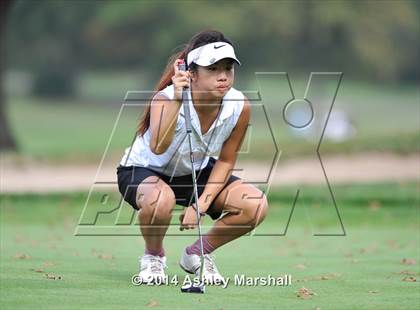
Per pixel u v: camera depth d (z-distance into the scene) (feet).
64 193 154.51
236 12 457.68
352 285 66.08
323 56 460.14
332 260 81.97
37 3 463.83
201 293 60.95
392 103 576.20
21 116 521.24
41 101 607.37
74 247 90.22
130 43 552.00
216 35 63.10
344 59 456.86
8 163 203.31
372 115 480.64
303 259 82.64
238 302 57.72
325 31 435.94
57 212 131.34
